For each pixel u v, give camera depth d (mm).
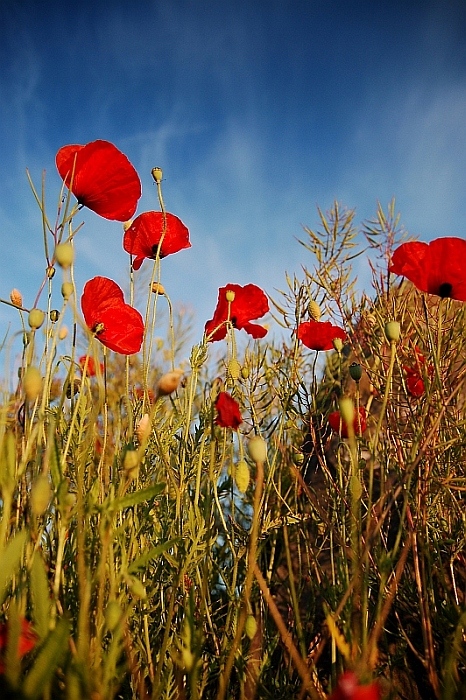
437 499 453
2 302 362
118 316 442
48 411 389
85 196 411
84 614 253
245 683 393
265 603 464
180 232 506
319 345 565
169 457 475
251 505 551
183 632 329
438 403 427
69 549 361
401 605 455
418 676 436
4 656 230
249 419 580
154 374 782
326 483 503
